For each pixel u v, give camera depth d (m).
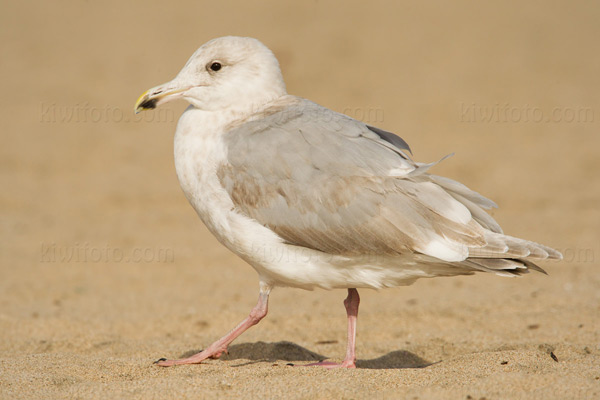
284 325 11.76
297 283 8.63
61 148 25.28
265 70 9.17
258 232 8.44
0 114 27.97
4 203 20.31
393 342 10.62
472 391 7.26
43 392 7.62
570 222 17.92
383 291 13.80
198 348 10.23
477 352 9.16
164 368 8.65
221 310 12.71
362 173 8.20
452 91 30.20
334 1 41.00
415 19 38.91
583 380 7.37
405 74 32.03
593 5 41.38
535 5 41.34
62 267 15.63
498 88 30.67
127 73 31.98
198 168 8.77
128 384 7.77
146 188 21.98
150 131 27.31
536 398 7.04
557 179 21.94
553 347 9.55
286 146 8.38
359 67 32.69
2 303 13.25
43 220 19.08
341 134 8.46
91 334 11.30
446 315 11.96
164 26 37.47
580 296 12.67
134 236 17.92
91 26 37.69
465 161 23.36
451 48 35.25
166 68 32.28
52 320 12.09
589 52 34.91
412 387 7.58
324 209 8.18
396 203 8.09
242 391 7.48
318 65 32.62
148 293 13.99
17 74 31.86
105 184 22.28
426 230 8.04
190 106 9.34
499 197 20.34
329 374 7.99
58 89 30.36
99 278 14.96
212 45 9.18
